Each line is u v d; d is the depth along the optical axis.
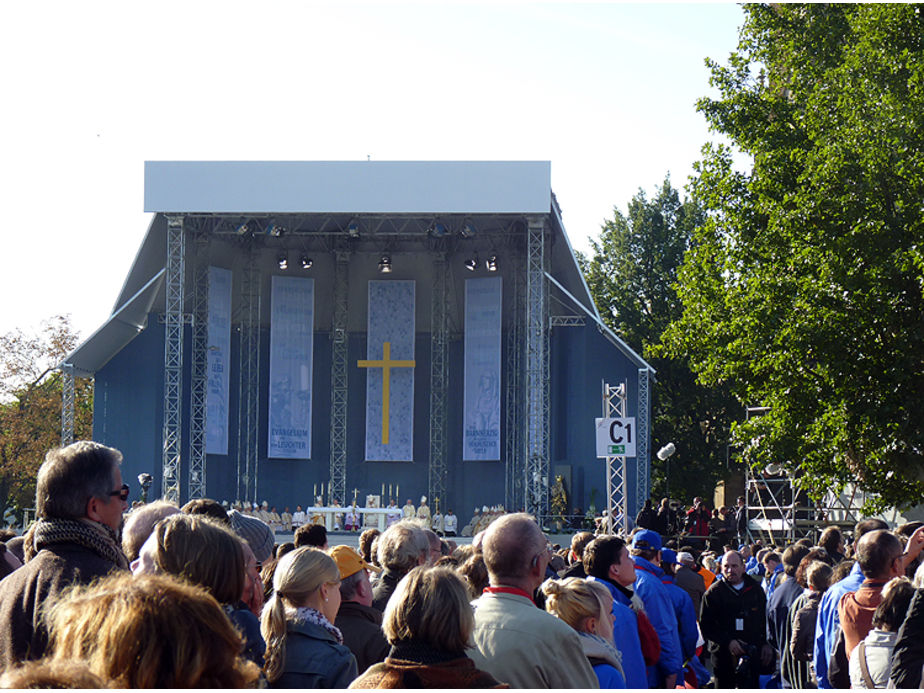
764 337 23.88
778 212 24.33
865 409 22.20
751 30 27.52
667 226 65.56
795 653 9.07
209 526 4.18
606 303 65.19
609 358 45.72
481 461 47.84
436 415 48.19
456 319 48.88
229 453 47.28
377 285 48.03
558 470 45.75
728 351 25.12
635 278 64.81
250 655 4.30
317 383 49.62
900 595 5.98
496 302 46.38
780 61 27.06
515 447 46.28
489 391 46.31
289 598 4.89
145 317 45.41
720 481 61.56
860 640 6.74
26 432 58.53
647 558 8.63
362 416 49.34
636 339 62.16
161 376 45.12
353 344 49.72
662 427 60.47
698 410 60.12
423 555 6.46
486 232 46.28
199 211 40.62
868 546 6.81
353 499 48.34
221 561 4.12
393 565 6.41
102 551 4.35
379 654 5.63
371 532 8.59
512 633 4.73
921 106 21.92
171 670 2.28
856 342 22.44
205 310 44.31
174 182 40.59
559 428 46.41
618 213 66.88
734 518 35.59
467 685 3.88
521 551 4.95
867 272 21.88
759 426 24.30
